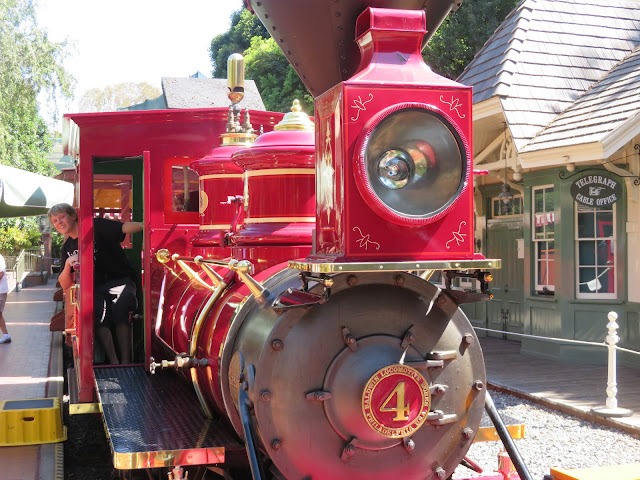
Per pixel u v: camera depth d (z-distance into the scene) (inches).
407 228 113.6
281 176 153.6
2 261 482.0
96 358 224.4
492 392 334.6
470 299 123.6
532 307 432.1
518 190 466.9
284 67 877.8
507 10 761.6
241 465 134.4
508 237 487.2
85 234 201.9
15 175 414.0
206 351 143.6
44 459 216.1
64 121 232.2
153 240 212.7
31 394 316.5
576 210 399.5
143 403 158.1
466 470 203.9
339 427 115.9
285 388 114.3
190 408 154.2
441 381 123.6
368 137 110.0
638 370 372.5
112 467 215.0
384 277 120.4
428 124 114.1
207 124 217.9
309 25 142.7
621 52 468.4
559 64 444.8
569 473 121.3
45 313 686.5
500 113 427.2
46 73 1013.2
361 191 110.7
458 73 749.3
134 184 270.8
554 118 411.8
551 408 299.4
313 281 119.2
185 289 184.2
